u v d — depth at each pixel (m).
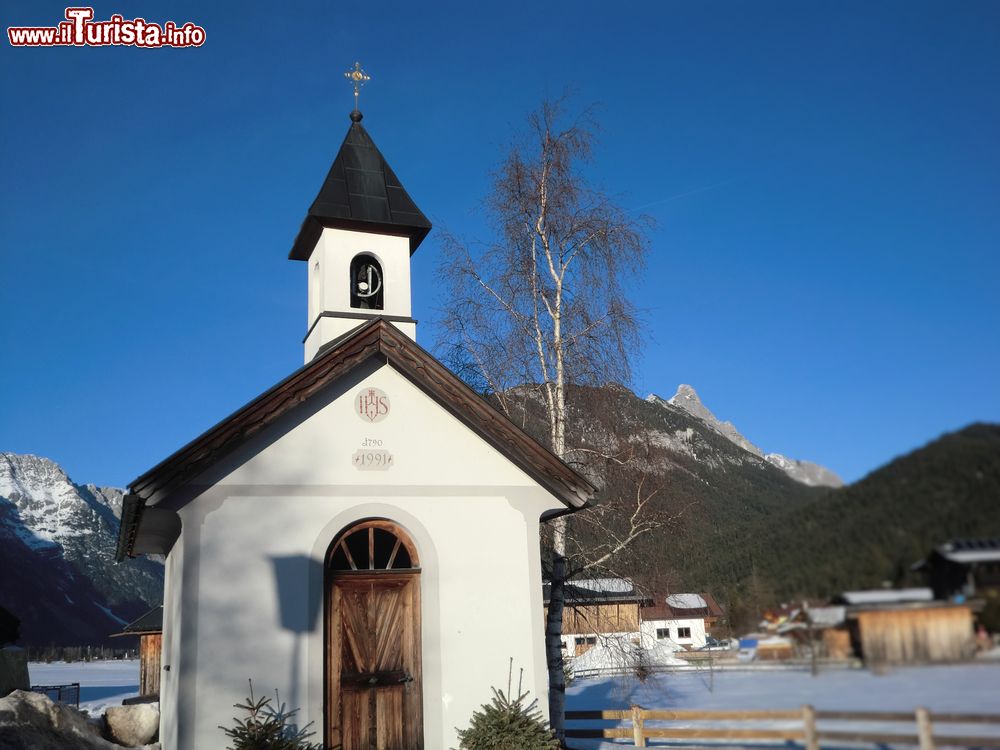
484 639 12.19
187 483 11.42
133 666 74.88
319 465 12.05
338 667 11.61
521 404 17.81
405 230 16.14
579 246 17.91
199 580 11.18
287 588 11.46
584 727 17.81
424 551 12.23
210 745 10.70
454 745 11.71
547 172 18.22
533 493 12.95
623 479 16.08
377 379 12.66
